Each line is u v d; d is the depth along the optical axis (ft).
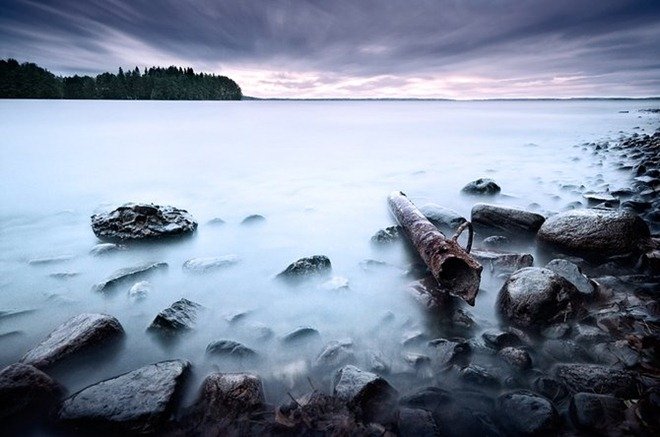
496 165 45.83
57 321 12.04
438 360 9.79
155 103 398.21
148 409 7.69
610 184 32.07
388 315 12.19
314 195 31.30
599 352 9.69
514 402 7.98
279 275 15.15
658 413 7.43
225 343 10.40
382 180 37.55
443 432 7.49
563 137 81.15
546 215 24.12
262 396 8.48
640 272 14.62
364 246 19.35
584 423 7.35
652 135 70.23
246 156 55.26
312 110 343.46
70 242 19.76
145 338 11.10
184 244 19.61
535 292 11.16
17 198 29.91
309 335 11.09
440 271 12.44
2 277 15.39
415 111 308.40
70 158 51.29
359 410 7.98
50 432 7.76
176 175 40.29
